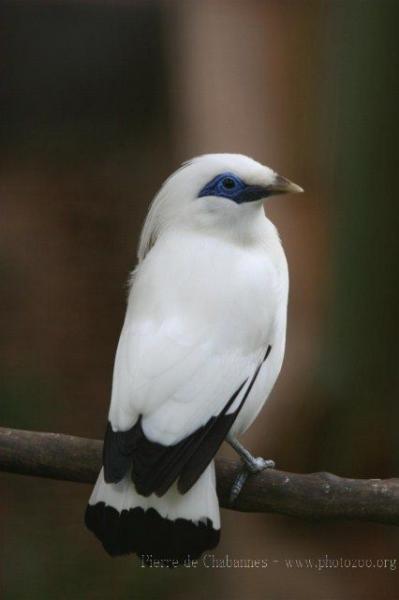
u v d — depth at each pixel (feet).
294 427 13.02
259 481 11.68
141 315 11.63
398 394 13.03
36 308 14.23
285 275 11.83
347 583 13.20
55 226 15.16
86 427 13.58
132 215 15.55
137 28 17.21
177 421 11.51
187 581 13.10
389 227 12.96
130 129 16.98
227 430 11.57
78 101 17.35
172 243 11.74
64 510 13.33
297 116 12.99
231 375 11.60
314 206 13.00
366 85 12.92
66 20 17.40
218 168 11.76
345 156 12.96
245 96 13.00
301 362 13.00
